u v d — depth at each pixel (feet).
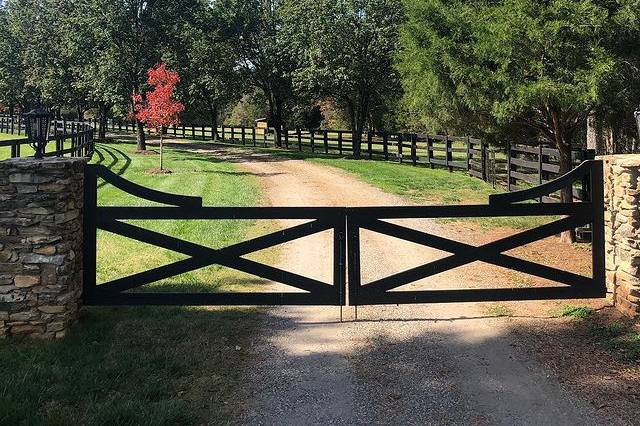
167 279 22.26
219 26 97.19
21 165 15.90
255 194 44.80
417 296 18.95
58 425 11.36
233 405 12.75
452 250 18.98
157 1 86.17
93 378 13.51
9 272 16.06
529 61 27.04
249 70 104.47
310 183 52.54
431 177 57.21
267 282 22.18
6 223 16.03
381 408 12.73
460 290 19.02
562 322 18.06
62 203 16.20
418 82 39.45
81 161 17.53
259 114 185.57
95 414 11.77
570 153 31.35
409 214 18.81
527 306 19.88
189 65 93.81
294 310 19.57
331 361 15.23
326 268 24.53
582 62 25.91
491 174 51.75
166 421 11.71
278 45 92.73
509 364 14.98
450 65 30.42
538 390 13.52
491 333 17.25
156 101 60.95
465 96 31.40
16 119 115.65
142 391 13.00
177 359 14.93
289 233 18.66
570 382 13.88
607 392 13.33
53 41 110.83
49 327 16.17
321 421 12.16
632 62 26.23
